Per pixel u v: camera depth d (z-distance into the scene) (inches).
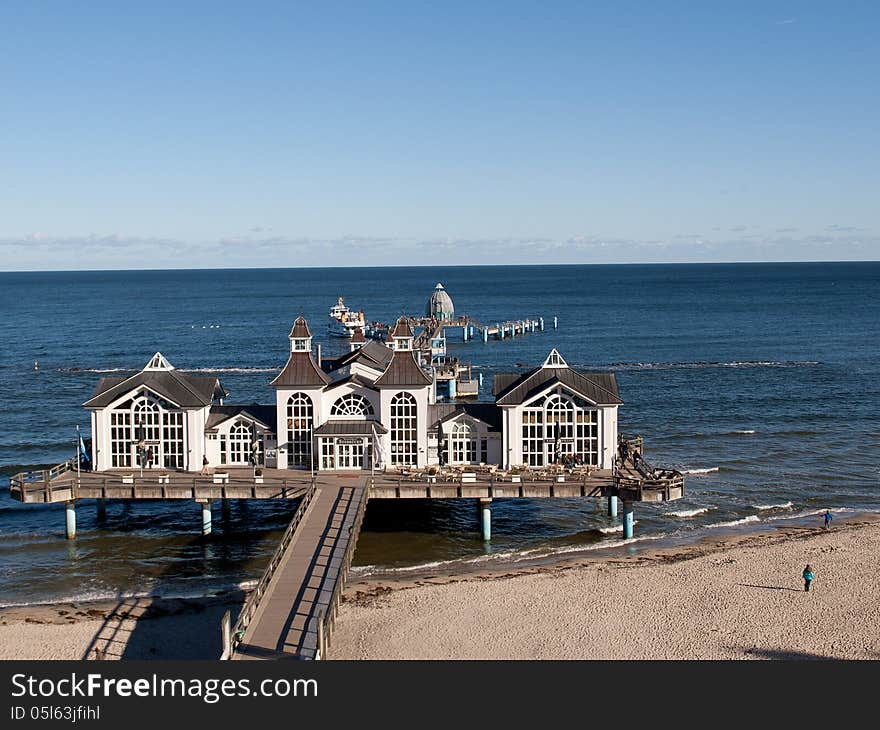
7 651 1839.3
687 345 7347.4
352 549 2102.6
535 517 2805.1
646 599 2090.3
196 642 1898.4
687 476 3250.5
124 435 2738.7
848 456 3523.6
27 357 6875.0
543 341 7824.8
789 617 1978.3
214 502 2960.1
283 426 2743.6
